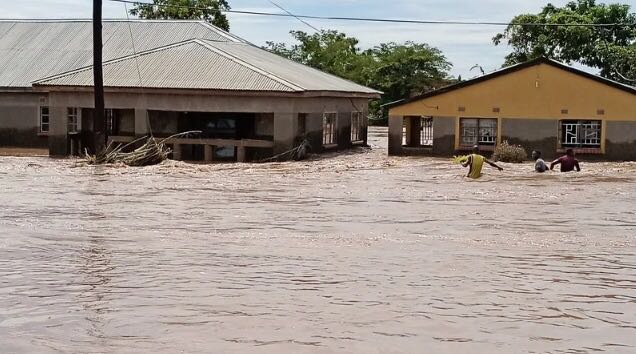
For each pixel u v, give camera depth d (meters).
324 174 31.42
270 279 13.01
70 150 39.78
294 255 15.02
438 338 9.95
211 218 19.81
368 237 17.09
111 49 45.75
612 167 34.00
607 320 10.82
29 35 47.88
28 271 13.48
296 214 20.61
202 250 15.47
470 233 17.70
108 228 18.11
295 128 37.62
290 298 11.80
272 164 35.41
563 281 13.04
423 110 39.12
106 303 11.48
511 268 13.98
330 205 22.45
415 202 23.14
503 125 38.00
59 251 15.26
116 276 13.17
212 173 31.75
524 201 23.36
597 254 15.34
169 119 39.44
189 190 26.02
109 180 28.94
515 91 37.78
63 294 11.98
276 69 41.06
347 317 10.82
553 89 37.34
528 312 11.16
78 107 39.22
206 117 40.16
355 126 47.69
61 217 19.75
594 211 21.31
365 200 23.62
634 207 22.09
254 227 18.42
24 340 9.80
